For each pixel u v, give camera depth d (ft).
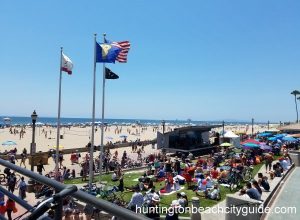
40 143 221.46
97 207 6.04
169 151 138.92
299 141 156.04
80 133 340.59
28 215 6.45
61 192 6.36
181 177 72.79
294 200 53.88
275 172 77.15
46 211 6.17
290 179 75.05
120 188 65.98
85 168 88.94
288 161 94.63
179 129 136.67
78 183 81.71
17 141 226.58
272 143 153.48
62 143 227.20
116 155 139.33
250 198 42.65
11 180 43.27
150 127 524.93
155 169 89.71
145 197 48.67
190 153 126.21
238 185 69.31
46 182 7.76
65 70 81.20
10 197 9.75
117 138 295.28
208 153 147.23
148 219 5.22
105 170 105.29
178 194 51.44
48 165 116.57
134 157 149.18
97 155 146.92
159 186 71.05
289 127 189.47
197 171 79.97
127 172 98.99
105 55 76.43
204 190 63.82
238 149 152.56
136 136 326.44
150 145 204.33
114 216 5.74
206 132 150.71
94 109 75.31
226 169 82.17
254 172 87.51
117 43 76.59
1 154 118.83
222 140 166.91
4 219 9.73
